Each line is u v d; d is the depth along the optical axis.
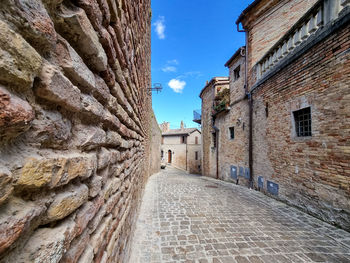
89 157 0.89
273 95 6.12
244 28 8.62
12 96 0.43
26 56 0.47
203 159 15.65
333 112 3.78
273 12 7.41
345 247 3.02
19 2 0.45
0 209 0.42
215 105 12.32
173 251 2.85
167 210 4.74
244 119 8.58
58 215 0.62
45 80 0.55
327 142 3.91
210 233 3.47
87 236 0.89
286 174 5.36
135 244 2.99
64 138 0.69
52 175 0.57
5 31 0.41
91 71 0.97
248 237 3.33
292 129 5.12
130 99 2.20
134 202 3.16
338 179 3.66
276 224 3.91
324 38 3.99
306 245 3.07
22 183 0.46
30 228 0.53
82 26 0.71
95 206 0.99
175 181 9.67
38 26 0.51
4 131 0.42
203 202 5.53
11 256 0.46
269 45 7.49
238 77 9.79
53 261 0.57
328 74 3.90
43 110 0.58
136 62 2.72
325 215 3.97
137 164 3.61
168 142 32.69
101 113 1.07
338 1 3.68
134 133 2.88
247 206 5.17
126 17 1.71
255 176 7.38
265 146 6.61
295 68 4.98
